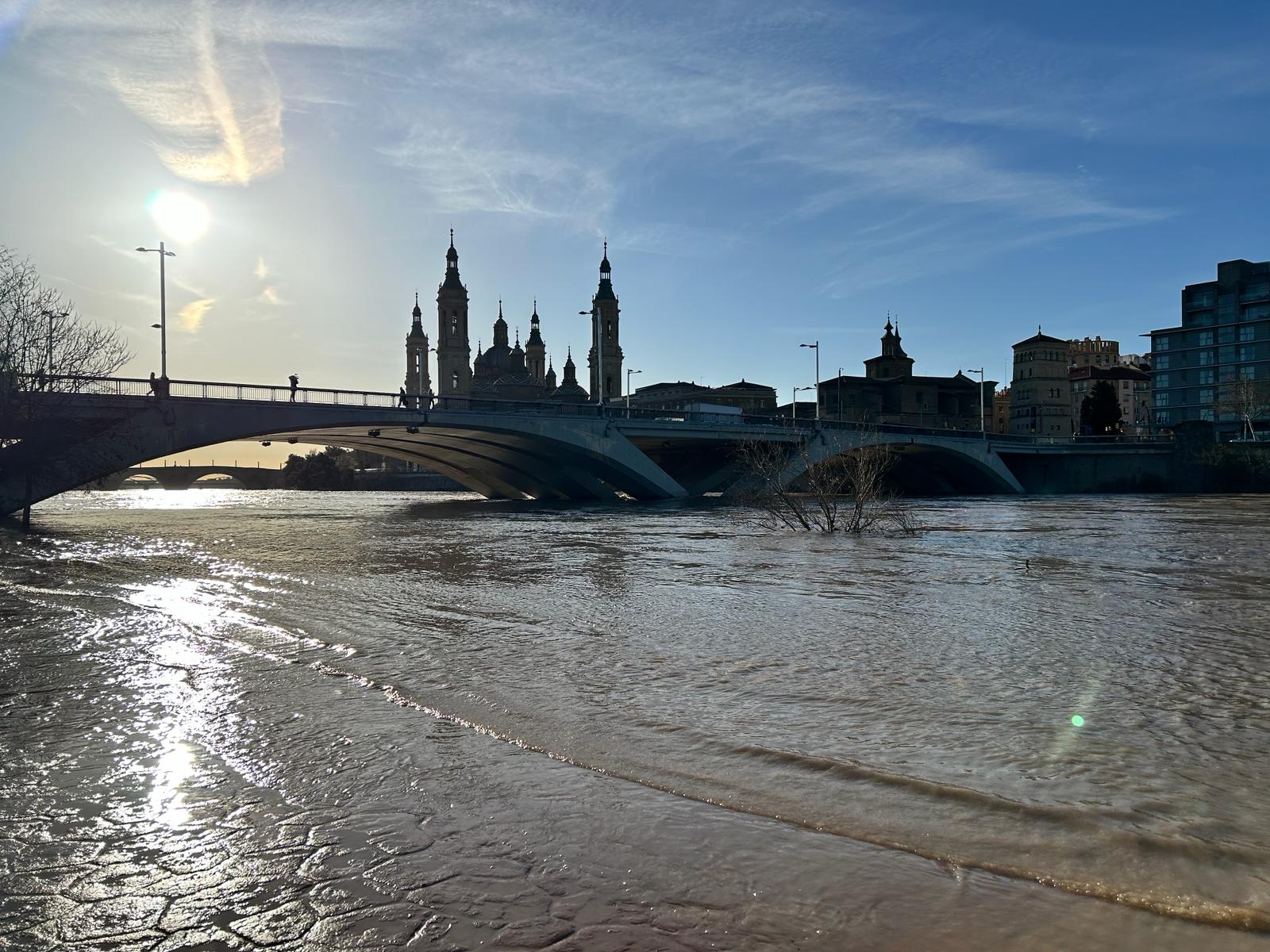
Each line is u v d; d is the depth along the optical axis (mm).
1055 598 16359
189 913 4551
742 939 4215
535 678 9734
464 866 5035
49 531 40594
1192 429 105875
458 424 62875
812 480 37344
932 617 14109
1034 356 164875
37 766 6887
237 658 10953
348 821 5719
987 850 5219
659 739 7422
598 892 4707
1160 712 8250
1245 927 4324
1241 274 123375
